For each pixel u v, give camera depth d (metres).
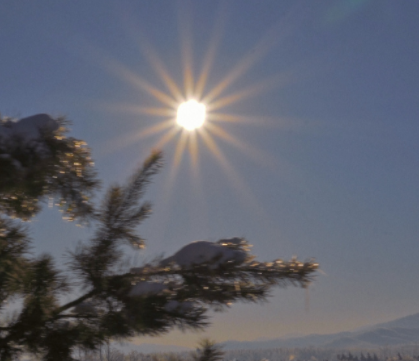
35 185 2.29
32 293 2.08
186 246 2.30
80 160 2.53
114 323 2.09
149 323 2.04
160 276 2.23
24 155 2.21
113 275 2.24
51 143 2.27
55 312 2.15
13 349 2.11
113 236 2.33
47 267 2.12
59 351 2.08
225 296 2.16
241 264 2.24
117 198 2.42
